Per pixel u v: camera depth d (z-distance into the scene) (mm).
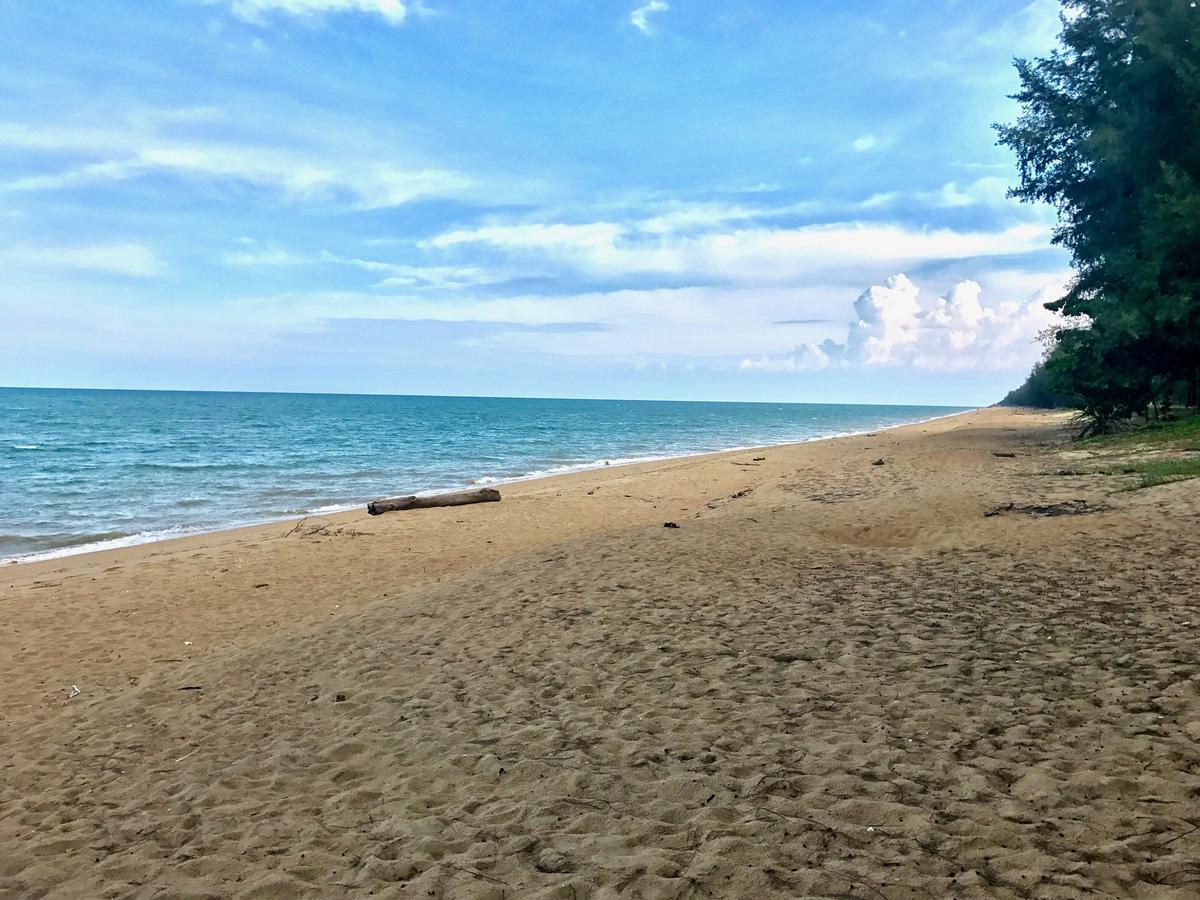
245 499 21953
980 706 4504
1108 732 3979
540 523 15203
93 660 7801
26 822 4273
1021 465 17531
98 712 6141
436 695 5613
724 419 100250
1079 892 2689
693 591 7879
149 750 5199
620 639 6500
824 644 5934
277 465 31578
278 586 10742
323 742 5000
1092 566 7609
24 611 9648
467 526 15031
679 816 3557
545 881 3125
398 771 4445
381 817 3908
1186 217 18344
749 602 7344
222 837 3842
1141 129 20891
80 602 10047
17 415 74438
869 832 3238
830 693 4938
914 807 3404
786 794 3648
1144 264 20219
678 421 91125
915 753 3961
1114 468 14188
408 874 3312
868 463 21938
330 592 10328
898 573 8062
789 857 3098
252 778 4539
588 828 3543
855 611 6777
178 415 79938
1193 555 7566
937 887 2803
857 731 4301
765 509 13656
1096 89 23219
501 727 4910
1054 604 6477
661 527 11742
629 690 5348
